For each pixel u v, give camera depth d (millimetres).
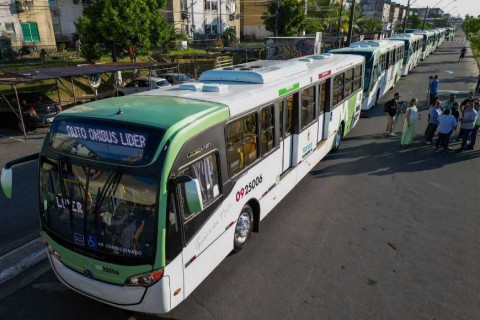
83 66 18438
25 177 10562
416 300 5578
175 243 4430
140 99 5773
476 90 22328
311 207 8594
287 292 5762
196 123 4688
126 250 4355
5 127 16484
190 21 48344
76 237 4629
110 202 4359
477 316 5262
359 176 10406
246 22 63156
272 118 7055
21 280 6082
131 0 24266
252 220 6930
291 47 32719
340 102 11664
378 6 96938
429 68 35219
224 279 6070
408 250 6871
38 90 21562
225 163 5449
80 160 4480
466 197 9062
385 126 15641
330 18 51500
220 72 7836
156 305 4484
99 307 5500
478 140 13422
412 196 9133
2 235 7445
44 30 31094
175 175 4277
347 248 6941
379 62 18141
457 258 6625
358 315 5277
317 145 9977
